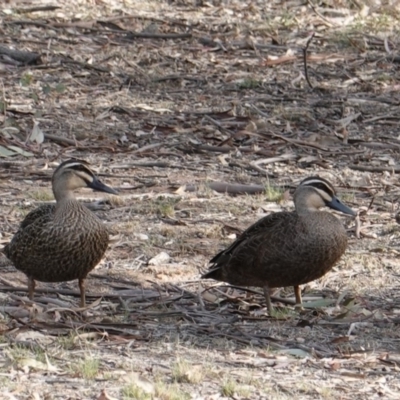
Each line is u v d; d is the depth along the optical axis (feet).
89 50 117.29
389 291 61.82
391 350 52.21
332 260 58.08
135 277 62.80
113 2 135.85
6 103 96.43
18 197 75.87
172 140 90.99
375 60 118.52
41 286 60.90
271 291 62.03
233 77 111.24
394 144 91.40
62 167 57.67
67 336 51.88
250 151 88.48
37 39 118.93
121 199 75.15
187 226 71.00
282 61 116.37
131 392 44.52
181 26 127.85
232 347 51.72
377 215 74.54
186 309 57.77
